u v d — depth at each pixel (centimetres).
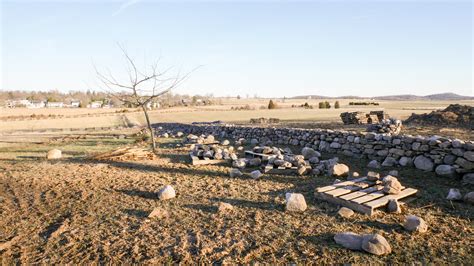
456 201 555
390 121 1518
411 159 815
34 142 1988
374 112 2169
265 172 822
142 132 2452
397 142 862
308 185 698
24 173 884
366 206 507
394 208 512
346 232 421
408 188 598
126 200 614
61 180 784
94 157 1093
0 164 1105
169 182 752
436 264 356
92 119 4622
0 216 542
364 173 798
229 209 547
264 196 622
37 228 488
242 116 4209
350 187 609
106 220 509
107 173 862
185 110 6150
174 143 1680
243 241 421
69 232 465
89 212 550
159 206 573
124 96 1276
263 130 1605
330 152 1116
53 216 538
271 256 381
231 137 1858
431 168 754
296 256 380
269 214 522
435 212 513
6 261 385
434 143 755
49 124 3925
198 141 1573
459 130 1416
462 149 690
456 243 405
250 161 922
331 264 362
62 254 399
